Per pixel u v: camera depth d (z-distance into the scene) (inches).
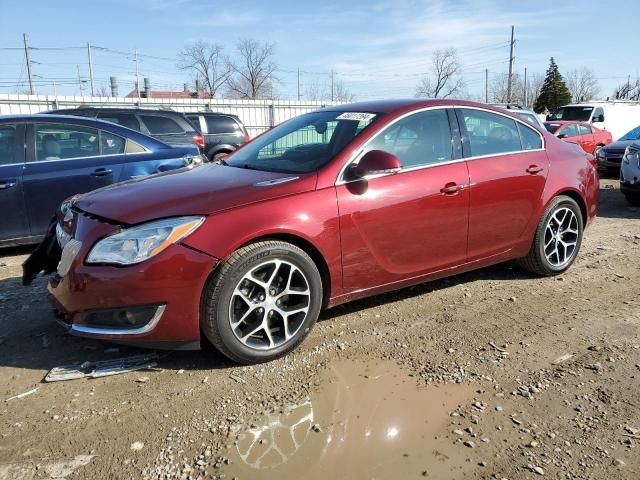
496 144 171.6
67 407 110.8
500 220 168.4
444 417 106.7
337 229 134.0
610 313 158.2
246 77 2228.1
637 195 336.2
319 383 119.6
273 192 128.5
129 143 245.4
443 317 155.7
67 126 232.5
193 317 118.3
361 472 91.1
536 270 187.0
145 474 91.1
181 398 114.0
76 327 121.2
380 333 145.0
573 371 124.2
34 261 142.7
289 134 165.8
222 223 120.0
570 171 187.2
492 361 129.4
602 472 90.7
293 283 130.8
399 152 148.8
